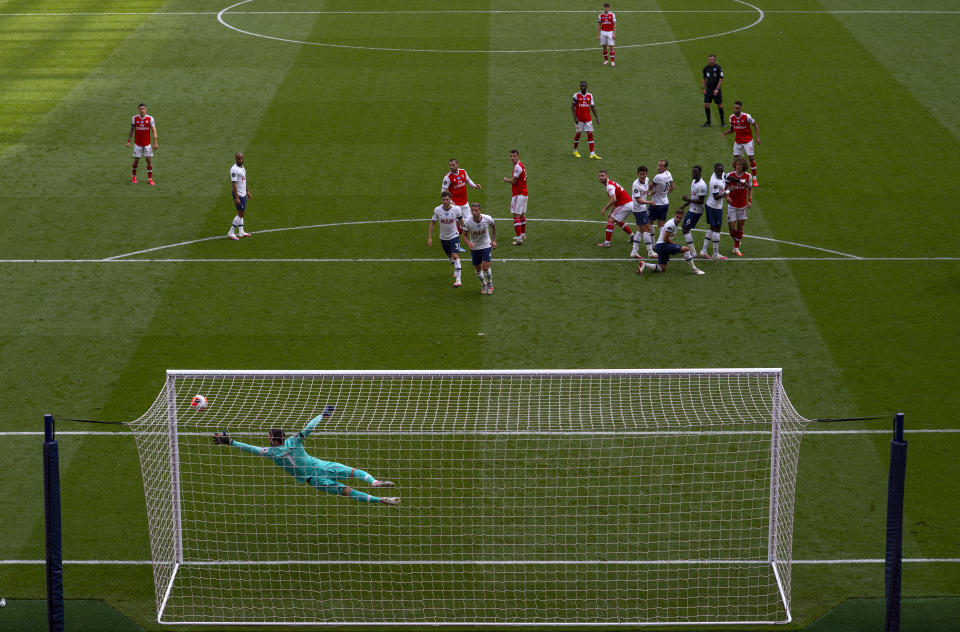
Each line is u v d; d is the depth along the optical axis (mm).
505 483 12641
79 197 22219
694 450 13227
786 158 24234
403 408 14047
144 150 22672
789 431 12500
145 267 19078
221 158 24359
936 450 13336
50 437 9695
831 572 11219
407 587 11094
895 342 16234
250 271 18969
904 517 12102
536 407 14094
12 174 23359
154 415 12875
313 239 20328
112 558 11516
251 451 11578
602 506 12289
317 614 10703
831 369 15414
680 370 11336
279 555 11555
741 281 18469
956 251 19547
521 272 18906
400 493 12445
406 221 21156
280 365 15562
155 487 12641
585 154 24547
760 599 10852
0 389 14969
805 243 20031
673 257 19625
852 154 24391
